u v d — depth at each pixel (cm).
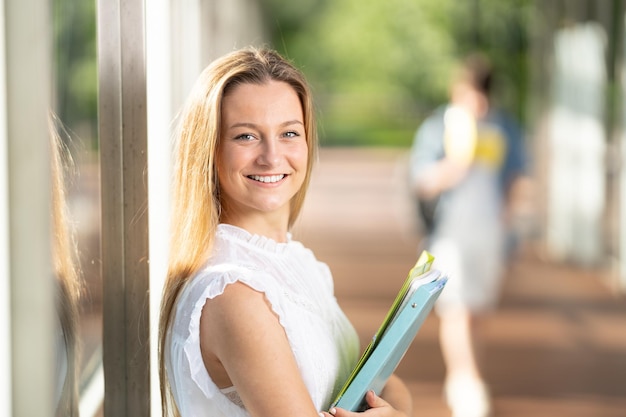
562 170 1461
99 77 272
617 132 1202
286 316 243
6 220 209
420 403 733
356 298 1146
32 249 213
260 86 257
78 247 308
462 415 680
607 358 868
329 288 289
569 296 1158
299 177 264
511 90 1878
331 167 3008
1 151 206
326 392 255
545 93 1577
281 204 260
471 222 674
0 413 208
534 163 1639
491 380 794
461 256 675
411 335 265
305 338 248
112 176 274
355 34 4503
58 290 252
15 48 209
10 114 210
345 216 1881
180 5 457
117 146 274
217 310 235
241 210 264
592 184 1297
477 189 676
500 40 1898
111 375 279
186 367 239
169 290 252
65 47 350
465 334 679
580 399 745
